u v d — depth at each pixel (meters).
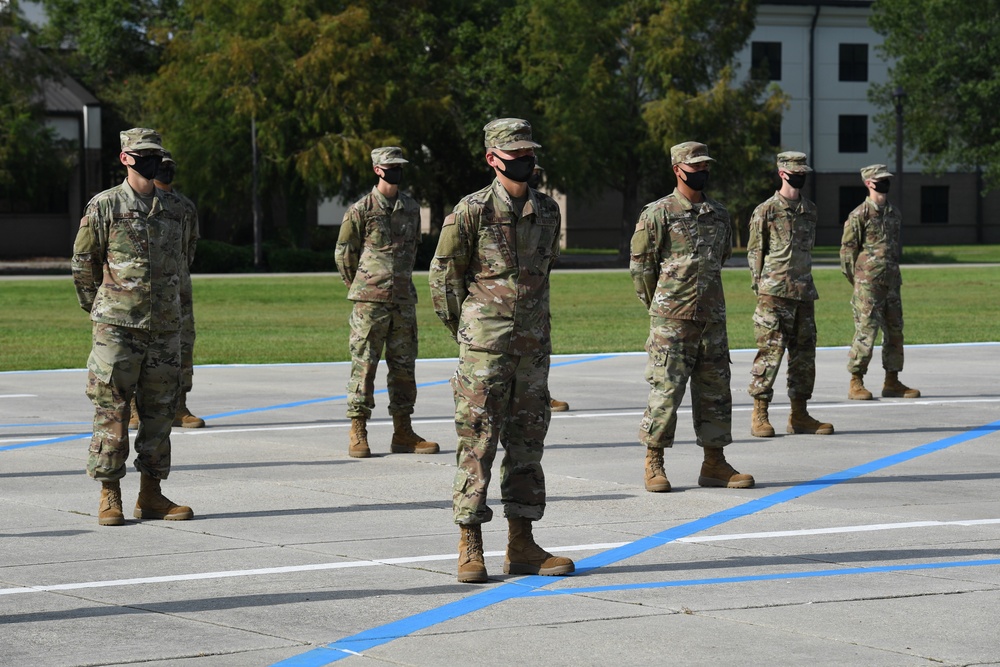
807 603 10.70
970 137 100.25
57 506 14.97
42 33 109.62
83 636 9.82
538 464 11.78
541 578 11.59
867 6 126.00
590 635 9.80
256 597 10.95
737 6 92.31
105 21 105.88
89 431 20.78
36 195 90.44
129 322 13.86
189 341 20.89
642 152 91.62
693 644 9.56
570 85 91.88
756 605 10.63
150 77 106.38
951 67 98.00
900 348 24.62
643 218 15.80
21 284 63.94
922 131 101.88
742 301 54.00
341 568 11.98
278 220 110.19
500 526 13.89
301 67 80.88
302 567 12.00
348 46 82.31
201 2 85.44
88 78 108.44
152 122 92.31
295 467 17.55
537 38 93.25
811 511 14.61
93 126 93.31
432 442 18.81
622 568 11.97
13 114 82.38
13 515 14.46
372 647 9.52
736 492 15.77
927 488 16.02
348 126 82.62
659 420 15.70
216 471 17.23
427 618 10.30
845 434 20.45
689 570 11.86
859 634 9.80
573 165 90.44
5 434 20.42
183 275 20.58
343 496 15.50
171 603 10.76
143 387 14.11
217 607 10.63
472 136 99.44
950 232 132.75
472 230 11.48
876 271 24.08
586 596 10.95
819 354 33.19
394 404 18.64
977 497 15.45
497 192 11.58
